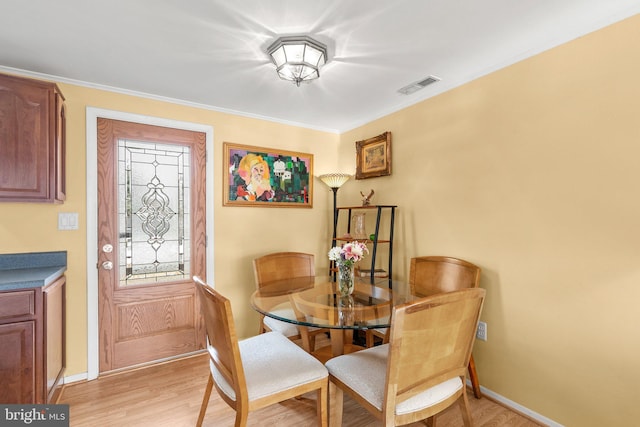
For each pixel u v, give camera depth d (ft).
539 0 4.89
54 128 6.50
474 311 4.80
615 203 5.18
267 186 10.31
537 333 6.16
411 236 8.89
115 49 6.23
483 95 7.12
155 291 8.57
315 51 6.11
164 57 6.55
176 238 8.89
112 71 7.15
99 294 7.86
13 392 5.53
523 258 6.39
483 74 7.11
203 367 8.32
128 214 8.25
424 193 8.53
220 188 9.51
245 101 8.98
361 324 5.21
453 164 7.77
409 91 8.30
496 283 6.84
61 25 5.43
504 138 6.72
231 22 5.41
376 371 5.16
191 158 9.11
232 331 4.46
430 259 8.01
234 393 4.75
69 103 7.52
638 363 4.93
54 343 6.48
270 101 9.00
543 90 6.08
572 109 5.68
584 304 5.52
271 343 6.12
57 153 6.61
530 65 6.28
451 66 7.00
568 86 5.73
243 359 5.47
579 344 5.58
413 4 4.98
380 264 9.91
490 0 4.88
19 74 7.04
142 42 5.99
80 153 7.61
